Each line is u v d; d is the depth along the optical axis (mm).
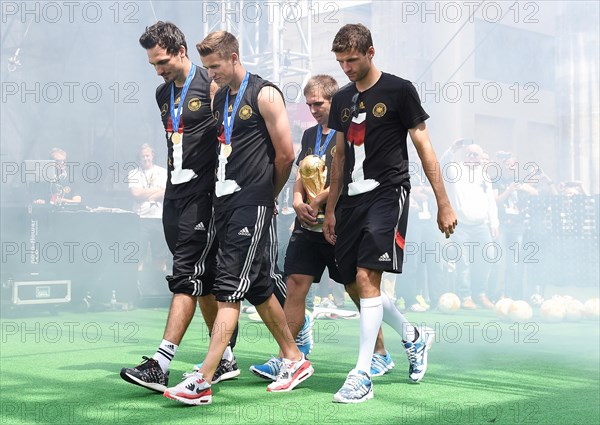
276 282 4344
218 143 3781
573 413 3395
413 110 3711
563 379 4266
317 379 4223
